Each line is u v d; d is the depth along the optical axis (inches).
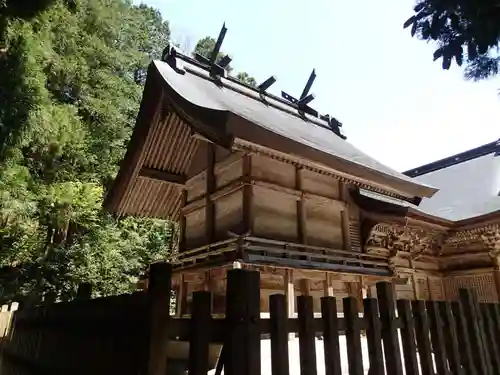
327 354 86.5
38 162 452.4
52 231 489.4
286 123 318.0
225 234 273.7
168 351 80.5
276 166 281.6
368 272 296.2
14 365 181.8
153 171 326.3
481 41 110.9
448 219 347.6
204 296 76.1
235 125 203.5
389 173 295.7
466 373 119.7
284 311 82.4
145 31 855.7
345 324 94.3
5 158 295.1
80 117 508.7
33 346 155.2
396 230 349.7
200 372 70.2
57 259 456.8
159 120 285.4
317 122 414.3
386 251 354.0
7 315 223.3
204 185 314.7
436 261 412.5
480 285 381.4
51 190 420.8
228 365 71.9
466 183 466.3
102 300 95.7
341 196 319.9
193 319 74.0
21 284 433.1
